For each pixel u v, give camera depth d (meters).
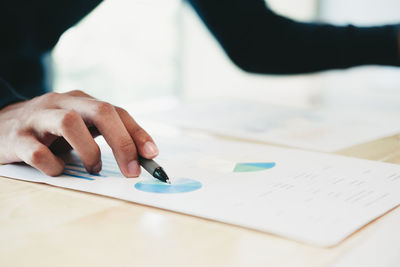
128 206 0.39
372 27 1.04
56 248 0.31
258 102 1.04
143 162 0.48
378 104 2.78
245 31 1.10
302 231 0.33
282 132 0.74
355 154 0.61
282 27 1.08
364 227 0.35
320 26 1.07
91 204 0.40
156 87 3.34
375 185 0.46
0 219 0.36
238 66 1.14
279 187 0.44
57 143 0.56
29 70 0.80
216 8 1.10
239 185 0.45
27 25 0.79
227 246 0.31
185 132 0.73
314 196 0.42
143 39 3.25
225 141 0.67
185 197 0.41
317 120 0.85
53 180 0.46
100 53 3.10
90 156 0.48
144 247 0.31
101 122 0.49
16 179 0.47
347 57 1.06
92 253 0.30
